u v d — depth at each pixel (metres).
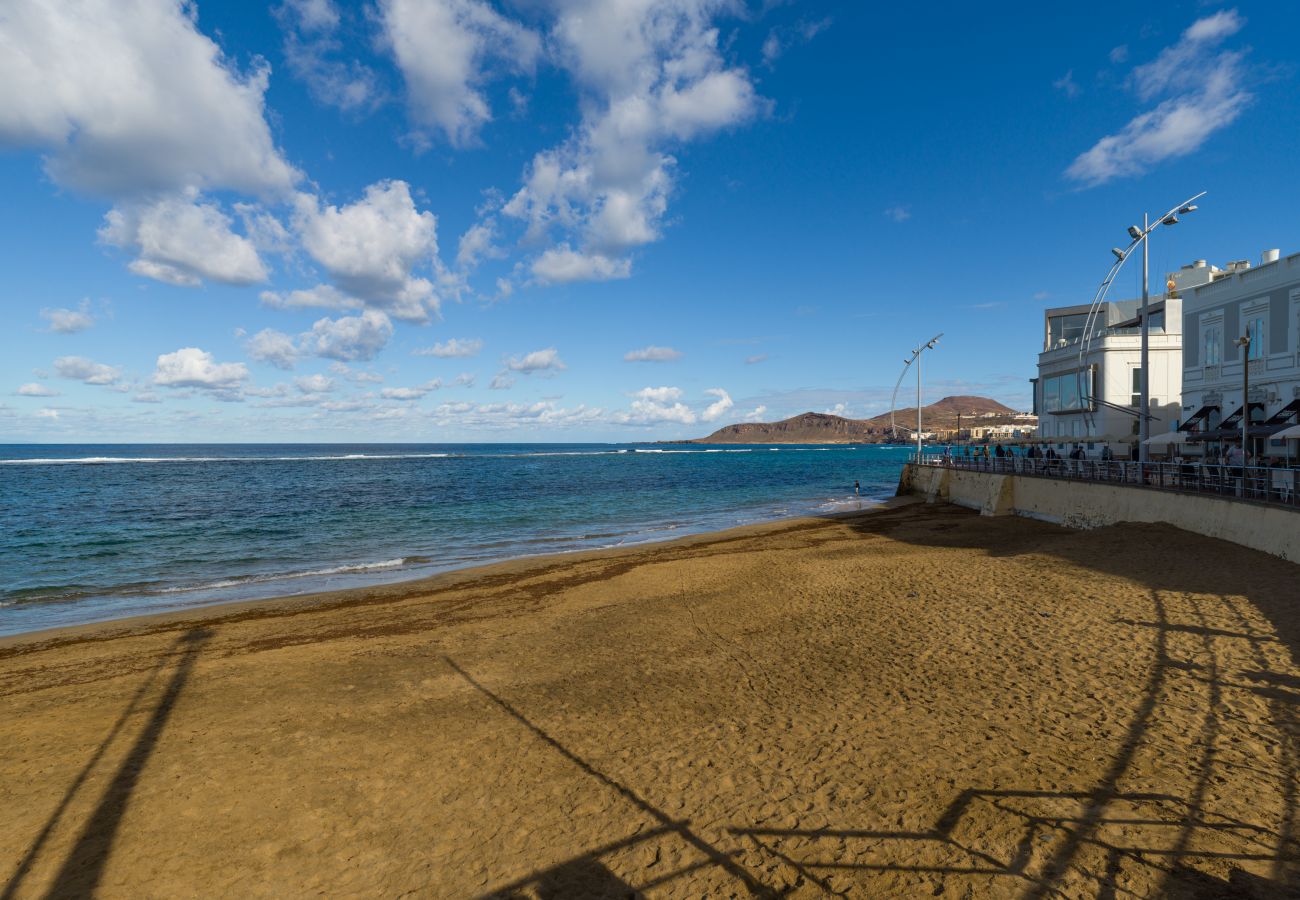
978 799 6.25
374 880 5.62
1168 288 39.84
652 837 6.06
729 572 20.16
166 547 29.06
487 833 6.29
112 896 5.49
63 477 73.81
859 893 5.08
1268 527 15.29
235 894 5.49
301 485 64.94
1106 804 6.00
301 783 7.40
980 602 13.65
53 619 17.05
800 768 7.16
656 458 152.38
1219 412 26.95
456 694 10.24
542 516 41.34
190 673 11.73
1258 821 5.56
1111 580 14.30
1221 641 10.02
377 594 19.00
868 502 49.16
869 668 10.28
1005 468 34.72
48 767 7.95
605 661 11.70
